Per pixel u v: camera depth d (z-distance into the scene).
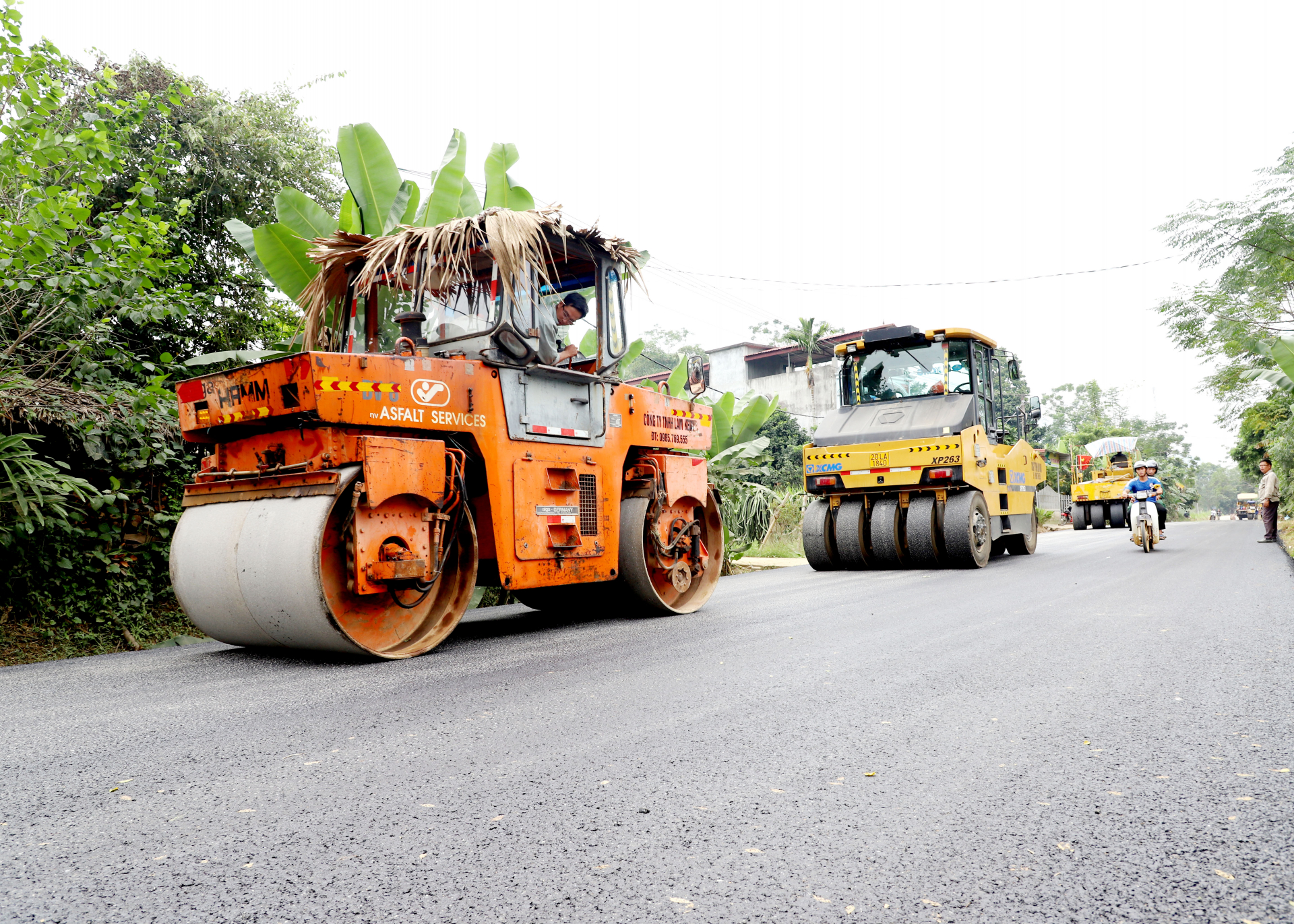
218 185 10.09
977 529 10.62
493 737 3.01
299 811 2.29
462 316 5.54
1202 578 8.24
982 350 11.79
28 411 5.75
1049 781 2.45
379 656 4.70
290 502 4.69
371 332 5.95
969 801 2.30
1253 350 17.00
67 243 6.03
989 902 1.70
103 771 2.68
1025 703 3.40
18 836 2.14
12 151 5.67
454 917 1.67
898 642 4.94
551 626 6.21
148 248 6.15
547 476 5.70
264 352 7.99
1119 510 25.33
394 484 4.71
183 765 2.73
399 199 9.18
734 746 2.86
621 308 6.59
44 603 6.03
